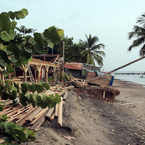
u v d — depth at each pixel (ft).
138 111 42.63
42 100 3.63
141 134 25.35
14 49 2.76
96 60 109.81
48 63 45.75
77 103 35.50
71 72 78.69
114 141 21.54
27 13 3.62
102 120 31.58
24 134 2.65
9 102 18.79
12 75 38.65
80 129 21.39
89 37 110.01
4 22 2.34
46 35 2.80
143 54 82.69
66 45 107.14
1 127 2.83
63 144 15.06
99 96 49.37
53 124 19.20
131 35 76.43
